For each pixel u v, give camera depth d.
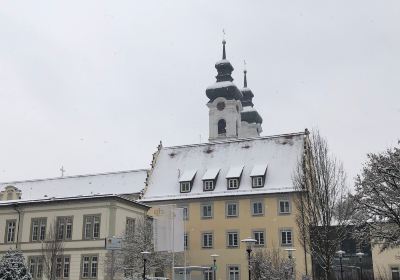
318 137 41.78
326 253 37.72
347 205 37.97
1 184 83.00
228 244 62.44
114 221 52.19
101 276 50.75
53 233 52.50
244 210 62.88
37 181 81.62
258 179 64.12
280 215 61.03
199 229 64.19
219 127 103.38
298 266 57.50
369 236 32.62
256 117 120.25
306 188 40.97
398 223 30.95
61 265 52.84
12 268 33.34
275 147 68.00
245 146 70.00
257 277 49.06
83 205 53.72
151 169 72.00
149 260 49.44
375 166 31.39
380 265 54.62
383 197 31.22
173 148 74.50
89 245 52.19
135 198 71.75
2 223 56.88
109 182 77.12
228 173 65.88
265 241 60.81
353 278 55.00
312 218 39.31
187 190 67.31
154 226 33.50
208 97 105.12
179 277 59.41
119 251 49.50
